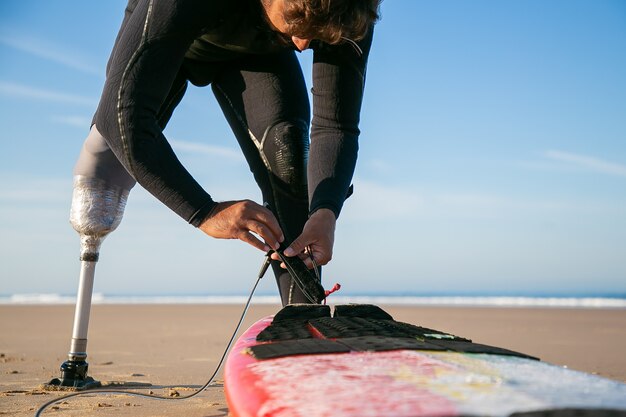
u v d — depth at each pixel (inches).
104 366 172.1
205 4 85.7
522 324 423.2
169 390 120.1
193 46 108.4
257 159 115.5
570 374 46.1
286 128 112.0
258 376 50.8
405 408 36.4
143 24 83.6
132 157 82.3
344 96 102.5
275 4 82.1
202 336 303.9
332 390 42.3
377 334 63.9
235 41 102.0
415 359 50.8
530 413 33.9
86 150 114.3
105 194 115.6
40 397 110.1
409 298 1765.5
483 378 43.0
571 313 629.9
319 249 93.6
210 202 84.2
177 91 116.0
